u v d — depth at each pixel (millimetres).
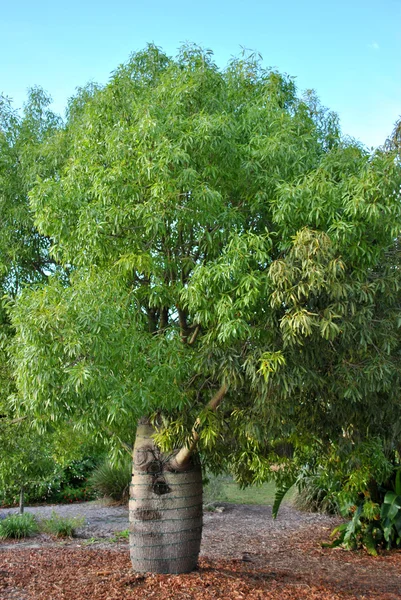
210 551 9211
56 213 5660
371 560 8625
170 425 5930
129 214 5512
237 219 5602
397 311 5199
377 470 8273
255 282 4762
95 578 6812
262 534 10555
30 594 6332
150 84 7090
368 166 5156
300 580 7254
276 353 4773
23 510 12688
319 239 4672
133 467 6648
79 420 5547
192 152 5598
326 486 10164
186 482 6535
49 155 6875
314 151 6113
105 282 5289
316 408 5836
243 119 6121
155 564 6504
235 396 5828
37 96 8172
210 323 5543
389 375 5086
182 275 6023
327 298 5008
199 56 6676
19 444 7930
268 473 7227
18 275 6898
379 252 5090
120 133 5676
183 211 5340
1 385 7066
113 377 4957
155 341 5559
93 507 14000
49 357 4801
